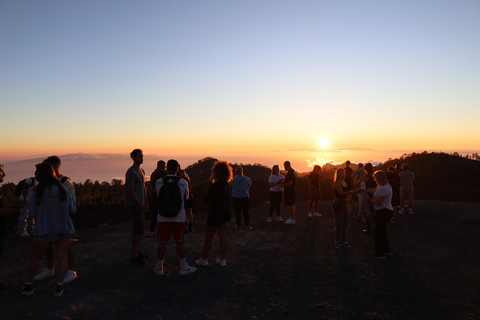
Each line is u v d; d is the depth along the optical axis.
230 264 6.30
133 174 5.82
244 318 4.08
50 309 4.16
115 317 4.00
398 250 7.70
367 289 5.12
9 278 5.39
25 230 9.68
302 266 6.32
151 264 6.20
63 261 4.61
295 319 4.09
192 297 4.68
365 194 9.78
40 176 4.54
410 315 4.22
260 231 9.96
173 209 5.32
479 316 4.18
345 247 7.97
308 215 13.18
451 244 8.32
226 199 6.05
